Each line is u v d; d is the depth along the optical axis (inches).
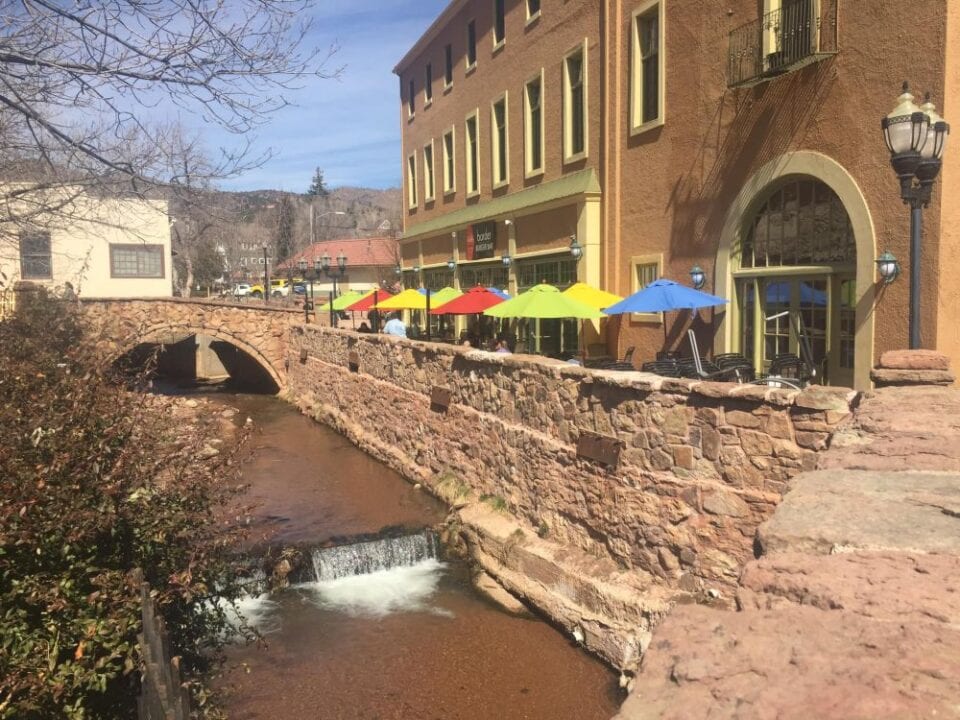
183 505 226.4
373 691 268.4
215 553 243.3
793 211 440.1
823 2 399.2
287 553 360.5
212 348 1195.3
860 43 380.2
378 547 378.0
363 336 646.5
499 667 284.7
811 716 53.9
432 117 1061.1
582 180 641.0
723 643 66.0
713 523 263.0
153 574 216.4
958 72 343.3
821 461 134.7
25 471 175.9
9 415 185.0
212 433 286.7
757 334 468.4
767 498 246.4
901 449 138.5
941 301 349.7
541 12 716.7
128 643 181.8
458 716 252.8
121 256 1110.4
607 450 306.0
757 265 469.1
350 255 2037.4
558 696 265.7
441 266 1026.1
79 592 189.0
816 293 428.5
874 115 374.0
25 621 178.5
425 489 483.5
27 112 249.4
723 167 481.1
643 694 59.9
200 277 1898.4
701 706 56.5
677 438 275.9
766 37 436.5
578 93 671.8
